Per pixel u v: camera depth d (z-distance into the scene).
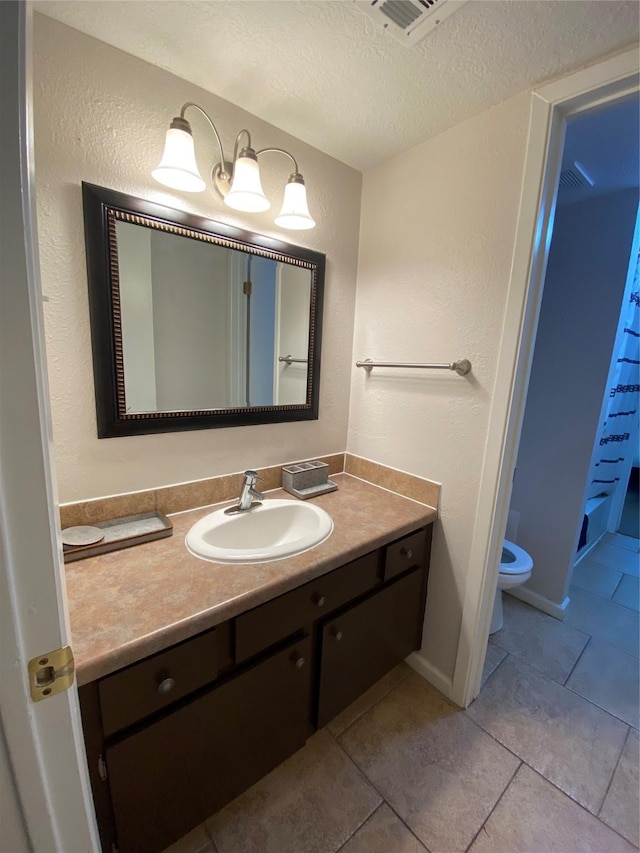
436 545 1.52
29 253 0.36
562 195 1.85
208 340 1.30
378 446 1.72
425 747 1.31
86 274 1.03
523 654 1.78
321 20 0.89
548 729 1.39
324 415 1.75
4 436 0.36
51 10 0.89
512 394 1.25
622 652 1.81
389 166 1.54
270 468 1.58
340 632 1.21
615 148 1.40
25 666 0.41
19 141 0.34
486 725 1.41
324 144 1.44
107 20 0.91
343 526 1.31
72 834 0.50
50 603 0.42
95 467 1.14
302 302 1.54
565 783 1.21
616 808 1.14
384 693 1.54
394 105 1.20
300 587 1.05
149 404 1.20
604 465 2.77
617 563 2.70
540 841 1.05
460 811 1.12
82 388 1.08
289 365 1.55
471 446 1.37
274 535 1.42
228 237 1.28
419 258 1.47
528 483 2.20
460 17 0.87
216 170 1.21
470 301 1.32
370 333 1.70
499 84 1.09
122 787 0.80
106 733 0.76
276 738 1.10
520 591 2.23
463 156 1.29
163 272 1.17
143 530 1.15
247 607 0.91
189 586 0.93
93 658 0.70
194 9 0.88
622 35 0.90
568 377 2.02
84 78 0.96
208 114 1.17
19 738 0.42
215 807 0.99
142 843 0.86
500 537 1.39
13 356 0.36
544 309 2.10
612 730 1.40
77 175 0.99
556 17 0.86
